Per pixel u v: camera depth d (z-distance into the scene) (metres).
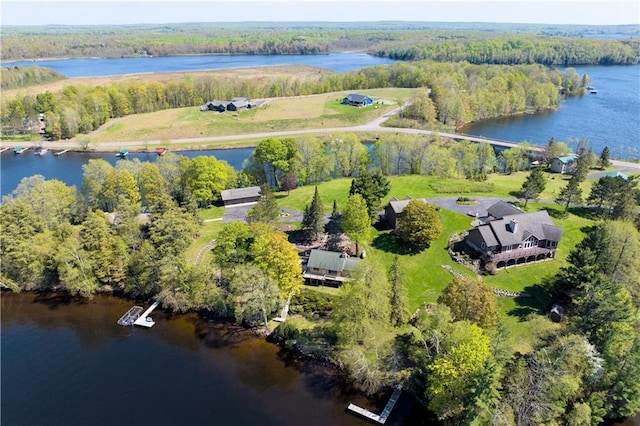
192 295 78.88
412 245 92.06
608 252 75.69
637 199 103.25
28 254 84.56
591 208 107.88
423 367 60.47
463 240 93.62
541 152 160.00
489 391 49.84
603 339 59.12
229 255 80.56
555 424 52.53
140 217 108.06
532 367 55.66
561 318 72.00
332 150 141.00
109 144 194.38
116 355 70.44
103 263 83.62
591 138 192.25
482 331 60.59
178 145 189.88
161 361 69.12
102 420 58.75
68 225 90.81
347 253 90.19
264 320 74.81
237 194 117.69
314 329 73.19
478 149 149.62
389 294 69.25
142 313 80.31
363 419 58.59
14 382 65.19
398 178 129.62
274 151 127.44
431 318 64.06
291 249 76.69
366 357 64.06
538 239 87.25
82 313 81.00
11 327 77.38
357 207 87.12
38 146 192.62
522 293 79.19
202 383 64.81
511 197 115.38
